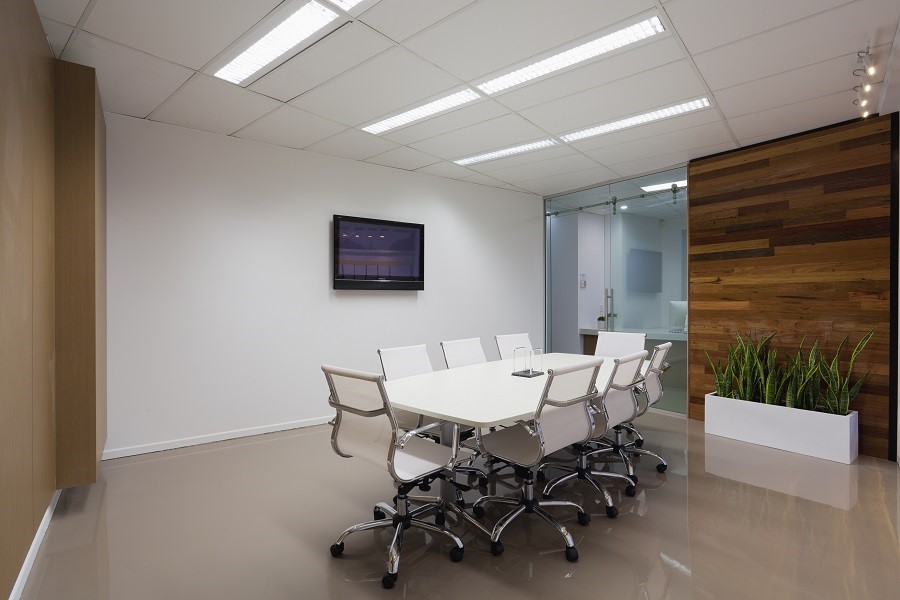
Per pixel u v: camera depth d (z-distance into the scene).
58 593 2.12
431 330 5.92
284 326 4.75
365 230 5.24
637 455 3.98
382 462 2.23
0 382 1.85
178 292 4.17
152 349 4.05
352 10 2.49
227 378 4.42
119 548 2.50
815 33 2.69
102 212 3.50
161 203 4.09
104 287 3.63
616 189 6.20
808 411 3.97
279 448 4.15
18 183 2.10
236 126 4.20
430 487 3.31
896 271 3.80
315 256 4.96
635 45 2.83
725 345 4.87
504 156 5.11
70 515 2.87
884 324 3.87
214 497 3.14
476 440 2.79
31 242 2.31
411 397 2.77
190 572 2.29
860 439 3.99
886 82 3.27
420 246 5.71
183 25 2.62
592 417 2.77
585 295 6.60
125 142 3.92
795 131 4.29
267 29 2.68
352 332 5.22
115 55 2.93
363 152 4.96
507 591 2.14
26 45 2.23
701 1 2.40
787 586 2.16
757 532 2.67
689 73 3.18
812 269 4.26
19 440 2.11
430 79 3.28
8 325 1.95
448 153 5.01
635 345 4.69
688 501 3.09
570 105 3.73
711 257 4.98
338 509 2.97
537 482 3.47
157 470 3.62
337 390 2.41
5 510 1.91
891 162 3.83
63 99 2.88
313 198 4.95
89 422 2.94
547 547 2.53
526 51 2.91
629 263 6.02
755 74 3.19
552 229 7.11
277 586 2.18
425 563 2.37
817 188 4.22
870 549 2.48
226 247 4.42
